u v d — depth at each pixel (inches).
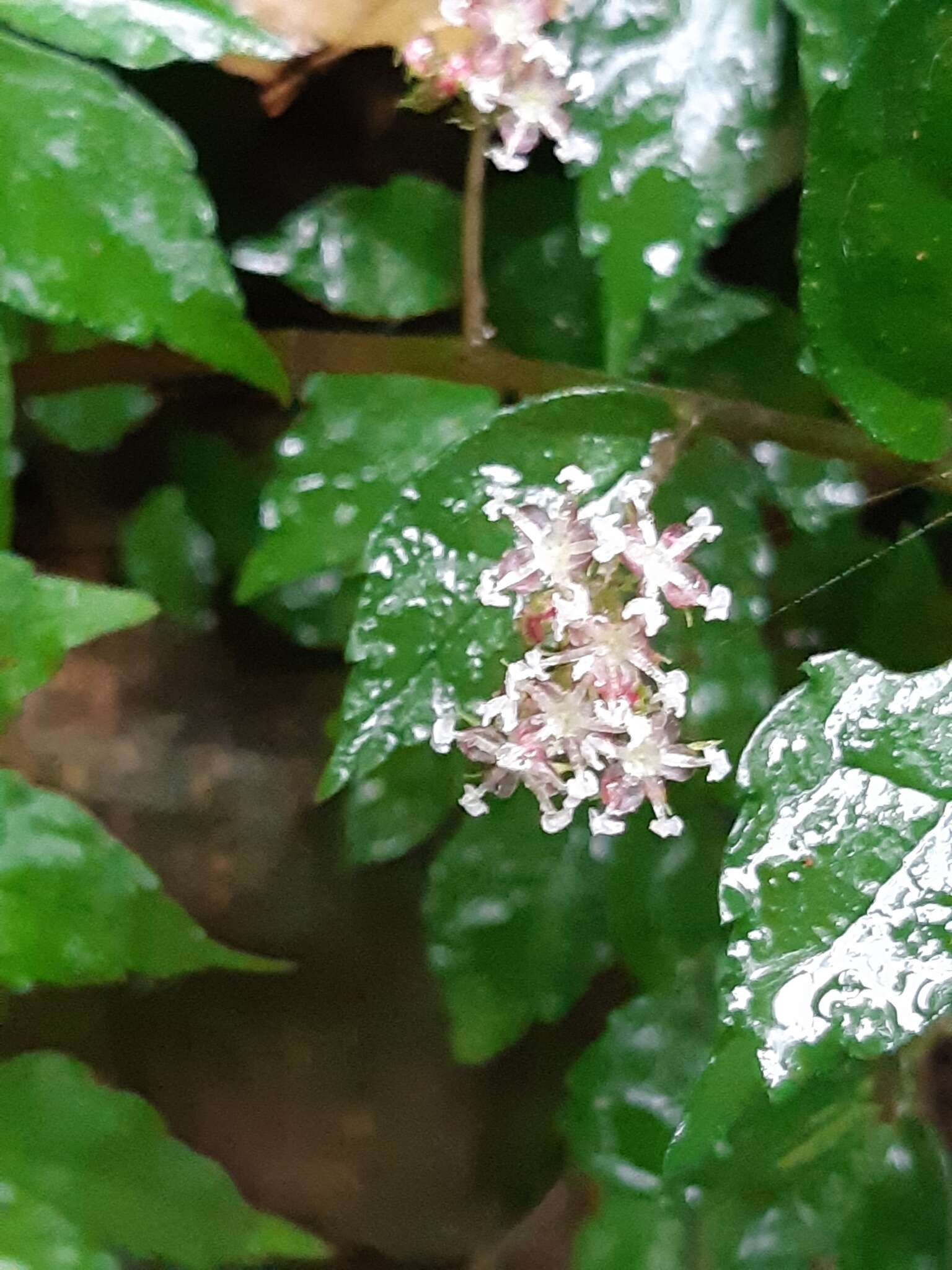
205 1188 2.6
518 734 2.3
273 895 3.3
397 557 2.4
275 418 3.1
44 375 2.9
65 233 2.2
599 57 2.4
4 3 2.2
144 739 3.3
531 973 3.0
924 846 2.2
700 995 3.0
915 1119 2.9
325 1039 3.3
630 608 2.3
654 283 2.5
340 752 2.4
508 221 2.8
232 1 2.5
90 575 3.1
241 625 3.2
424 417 2.7
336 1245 3.3
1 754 3.1
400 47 2.6
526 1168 3.3
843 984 2.1
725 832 3.0
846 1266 2.9
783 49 2.5
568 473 2.3
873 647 2.9
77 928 2.4
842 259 2.3
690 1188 2.9
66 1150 2.5
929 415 2.4
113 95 2.2
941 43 2.1
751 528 2.8
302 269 2.8
